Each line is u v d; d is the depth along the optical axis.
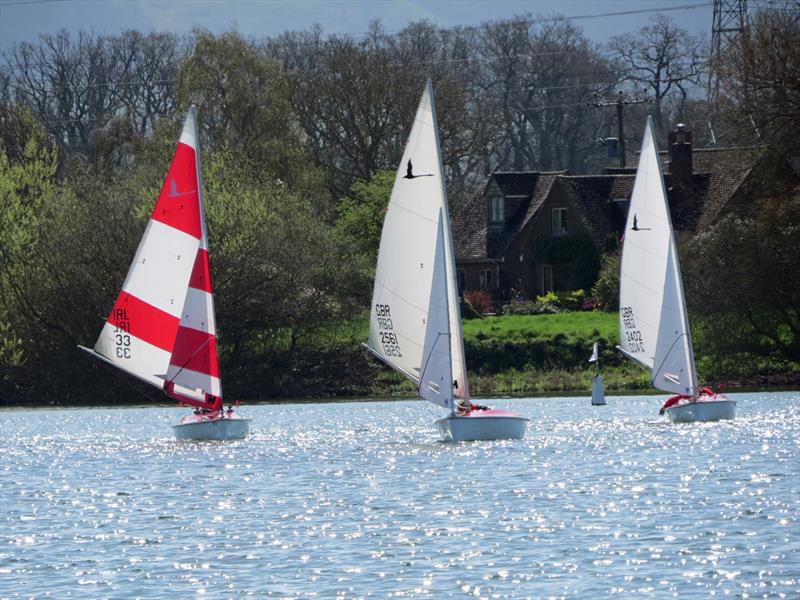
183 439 164.50
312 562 86.88
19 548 93.12
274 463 140.75
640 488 115.56
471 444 152.50
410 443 159.25
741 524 96.62
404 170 147.50
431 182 147.00
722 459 135.00
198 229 161.62
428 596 77.50
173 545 93.38
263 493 118.12
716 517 99.69
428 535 95.19
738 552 86.94
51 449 161.88
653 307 182.50
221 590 79.62
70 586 81.19
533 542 91.81
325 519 103.00
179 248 161.88
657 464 132.00
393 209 148.25
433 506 108.12
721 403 179.25
